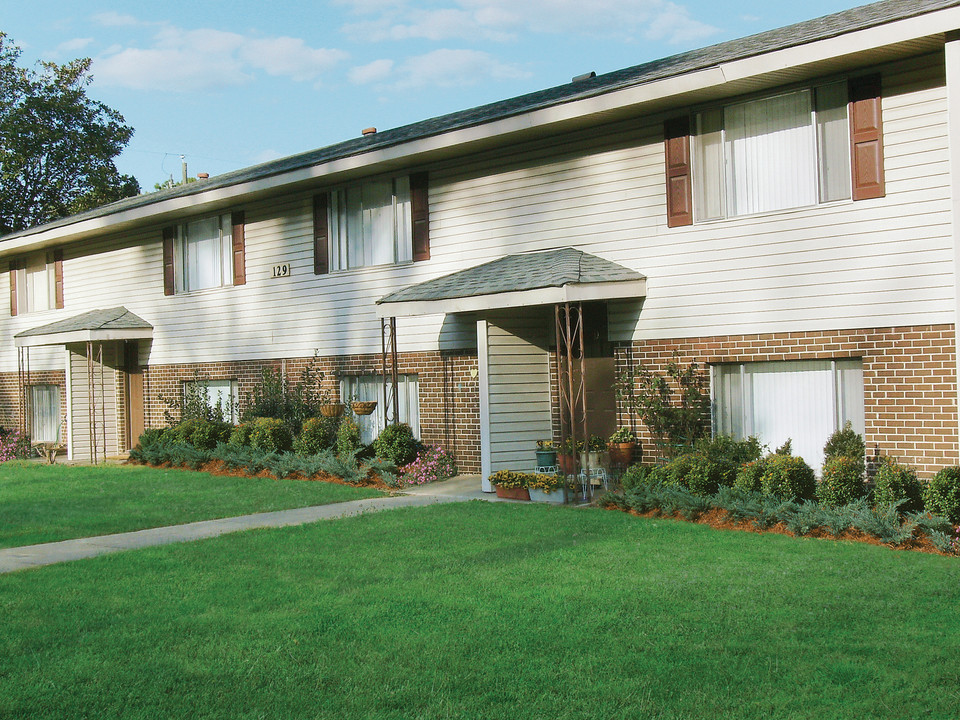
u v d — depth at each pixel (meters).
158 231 21.86
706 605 7.12
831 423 12.05
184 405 21.03
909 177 11.26
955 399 10.90
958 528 9.16
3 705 5.42
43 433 25.47
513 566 8.53
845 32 10.97
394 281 17.02
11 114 40.31
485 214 15.62
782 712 5.16
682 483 11.42
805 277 12.08
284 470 15.76
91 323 21.45
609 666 5.88
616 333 13.89
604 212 14.09
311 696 5.53
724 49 14.34
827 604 7.07
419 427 16.81
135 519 12.18
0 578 8.68
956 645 6.12
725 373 12.94
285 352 19.00
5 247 25.05
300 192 18.66
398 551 9.35
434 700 5.42
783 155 12.35
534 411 14.54
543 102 13.96
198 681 5.80
